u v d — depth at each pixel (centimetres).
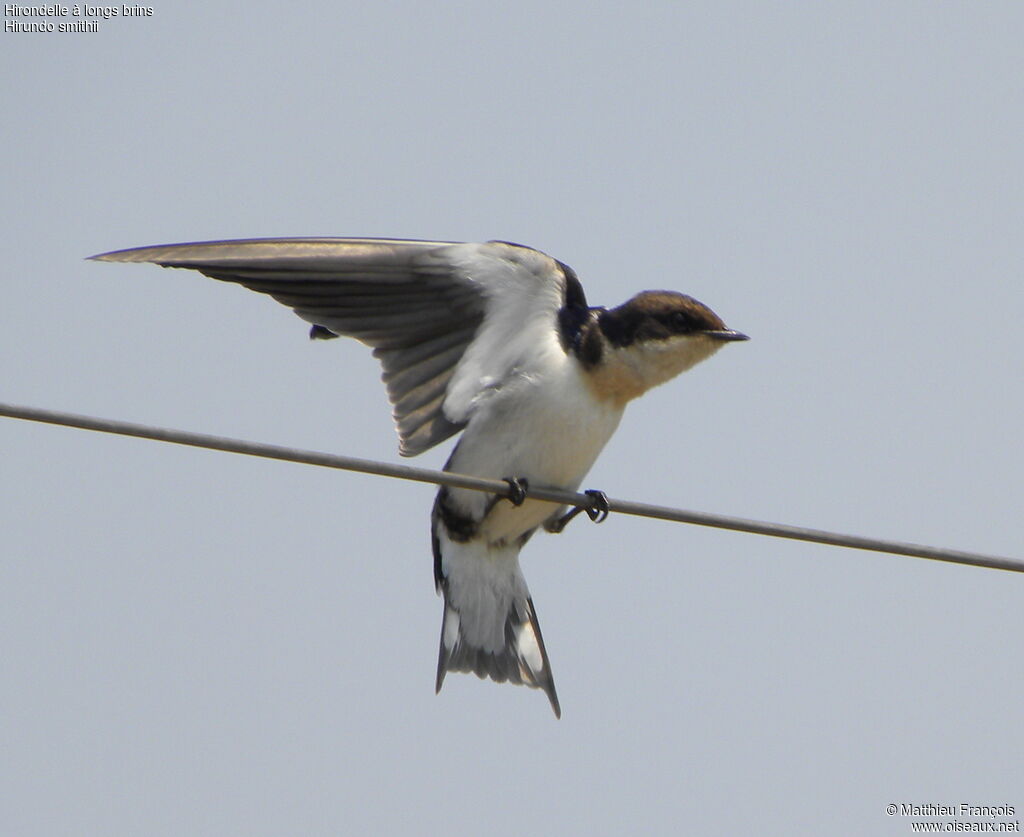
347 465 1141
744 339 1417
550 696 1488
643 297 1425
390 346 1409
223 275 1330
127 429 1039
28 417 1005
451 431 1415
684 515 1249
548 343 1390
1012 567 1288
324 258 1347
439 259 1380
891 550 1262
